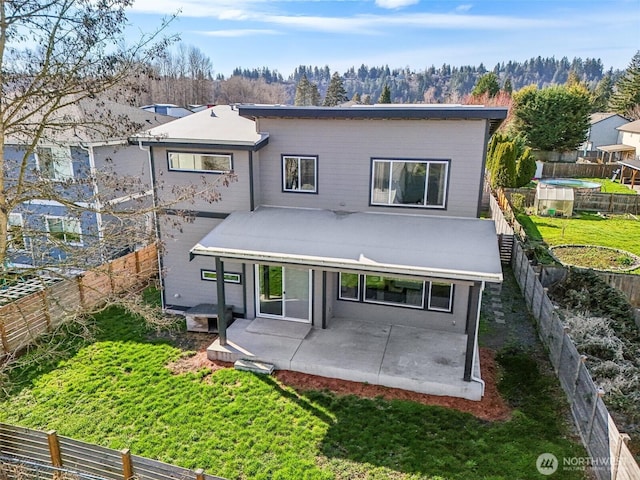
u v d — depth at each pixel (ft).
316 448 31.35
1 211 33.50
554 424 33.42
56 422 34.35
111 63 33.68
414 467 29.53
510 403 36.11
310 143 46.78
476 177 43.55
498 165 116.16
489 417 34.37
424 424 33.65
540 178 149.59
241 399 36.81
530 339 46.91
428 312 46.44
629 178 139.23
